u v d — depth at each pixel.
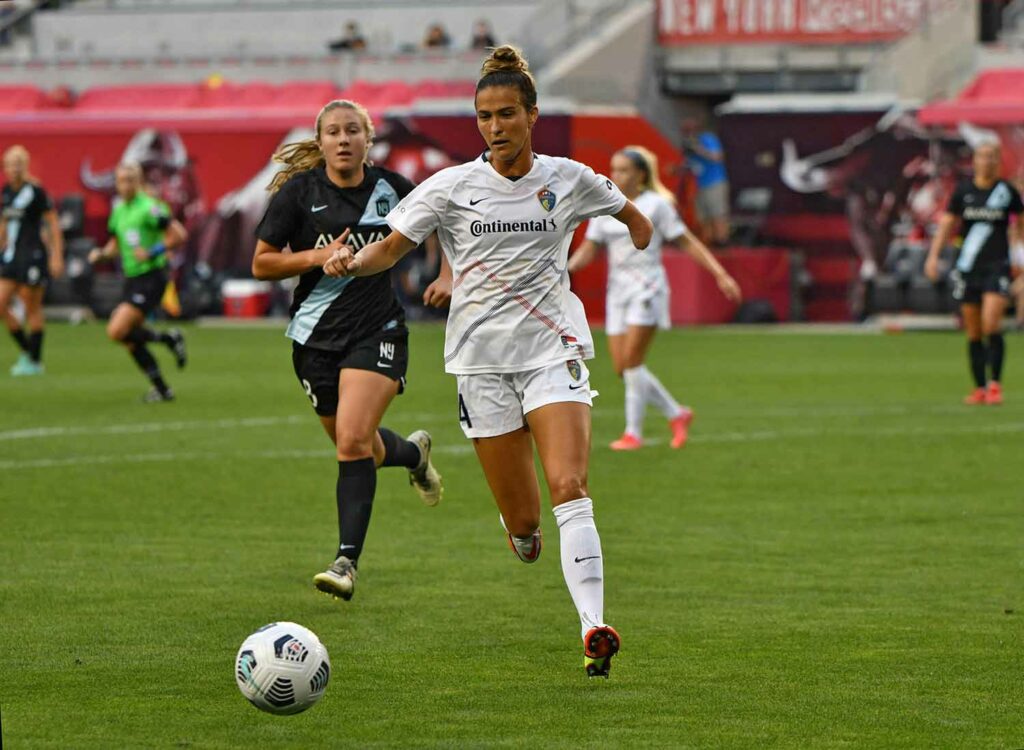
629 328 51.38
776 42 130.12
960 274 65.44
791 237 116.44
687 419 52.69
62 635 27.19
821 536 36.97
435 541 36.53
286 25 146.25
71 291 122.25
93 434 55.00
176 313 121.06
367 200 31.45
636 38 130.50
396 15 143.75
